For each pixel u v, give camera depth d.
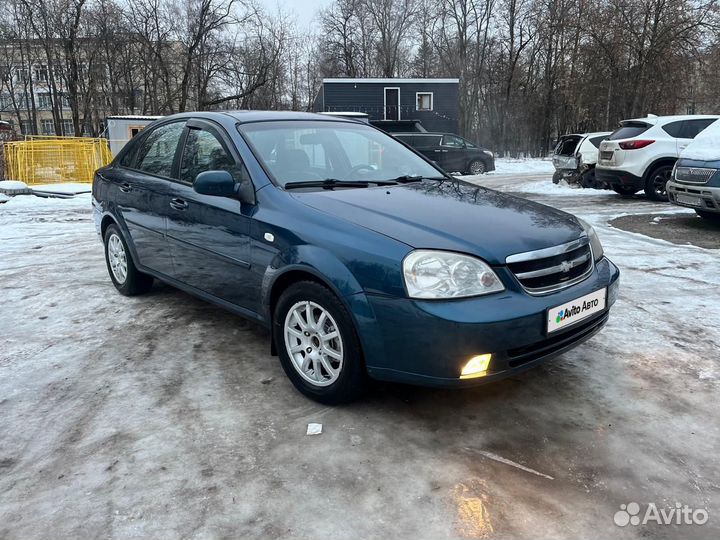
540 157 40.44
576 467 2.50
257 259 3.31
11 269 6.21
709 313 4.43
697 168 7.74
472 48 41.44
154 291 5.27
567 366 3.53
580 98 35.16
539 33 38.19
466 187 3.83
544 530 2.11
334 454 2.60
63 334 4.18
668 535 2.08
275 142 3.77
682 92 30.84
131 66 38.50
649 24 28.92
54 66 37.25
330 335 2.95
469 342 2.52
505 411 2.99
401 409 3.02
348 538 2.07
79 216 10.47
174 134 4.40
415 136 23.44
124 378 3.43
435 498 2.29
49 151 17.09
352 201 3.18
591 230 3.43
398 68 48.84
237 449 2.65
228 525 2.15
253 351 3.83
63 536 2.10
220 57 37.44
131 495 2.33
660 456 2.57
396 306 2.62
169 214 4.12
